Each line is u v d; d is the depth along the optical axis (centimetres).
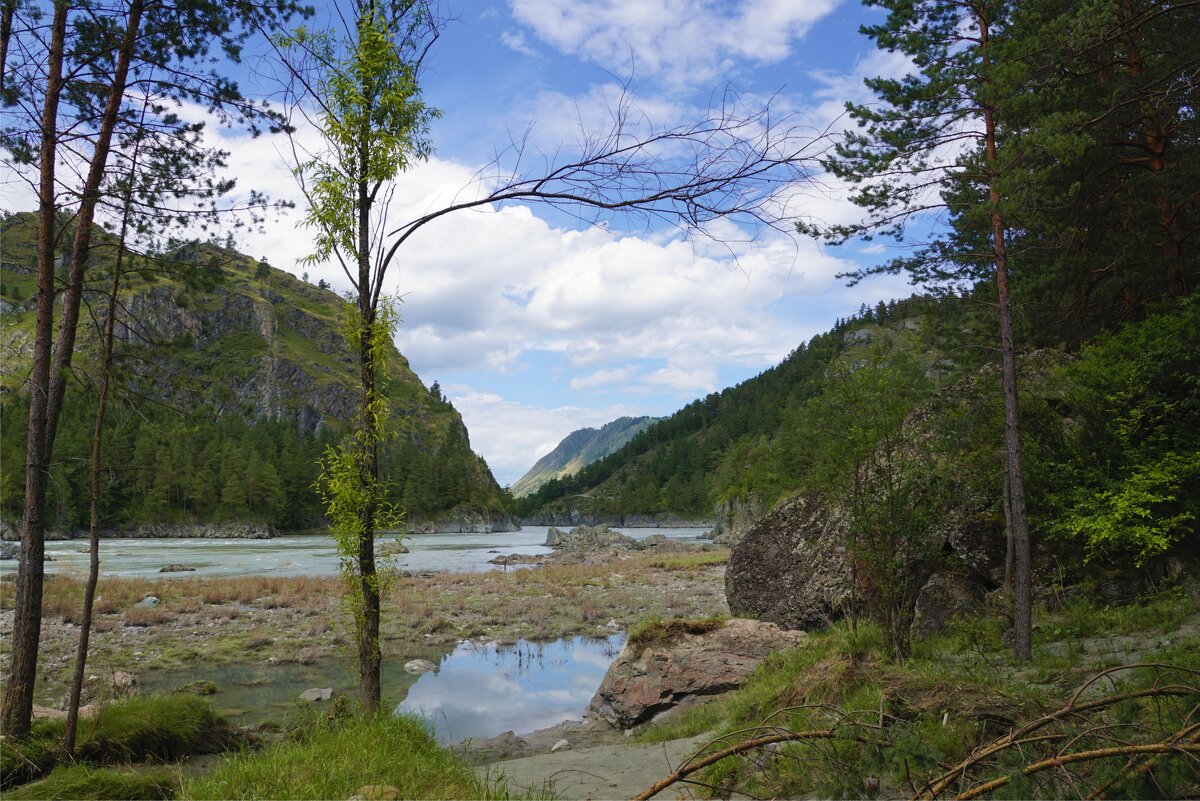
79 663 836
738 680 1209
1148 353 1326
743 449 10019
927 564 1146
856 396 1048
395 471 15438
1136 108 1478
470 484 16925
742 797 642
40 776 796
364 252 830
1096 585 1275
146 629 2170
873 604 1068
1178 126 1567
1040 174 1140
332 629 2142
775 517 1714
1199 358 1284
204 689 1485
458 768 725
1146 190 1574
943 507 1333
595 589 3200
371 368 832
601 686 1324
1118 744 456
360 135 817
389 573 841
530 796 661
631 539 7512
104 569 4516
